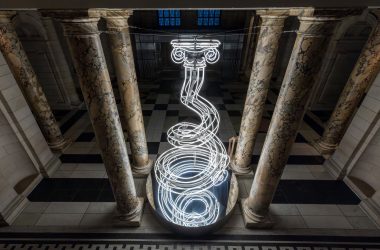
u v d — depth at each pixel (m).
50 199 4.91
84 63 2.47
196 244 4.05
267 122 8.27
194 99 3.82
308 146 6.77
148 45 11.46
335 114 5.96
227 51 11.69
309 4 1.84
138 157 5.26
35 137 5.29
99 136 3.11
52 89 8.80
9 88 4.64
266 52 3.90
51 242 4.07
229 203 4.80
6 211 4.34
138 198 4.69
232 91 11.13
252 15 10.38
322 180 5.46
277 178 3.56
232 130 7.69
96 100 2.75
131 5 1.76
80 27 2.21
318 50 2.36
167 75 12.88
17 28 7.07
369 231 4.25
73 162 6.07
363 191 4.91
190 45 3.14
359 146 5.00
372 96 4.70
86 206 4.75
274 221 4.25
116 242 4.07
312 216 4.54
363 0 1.82
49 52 8.02
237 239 4.12
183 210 4.54
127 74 4.05
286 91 2.74
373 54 4.90
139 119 4.72
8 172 4.92
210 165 4.20
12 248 3.98
